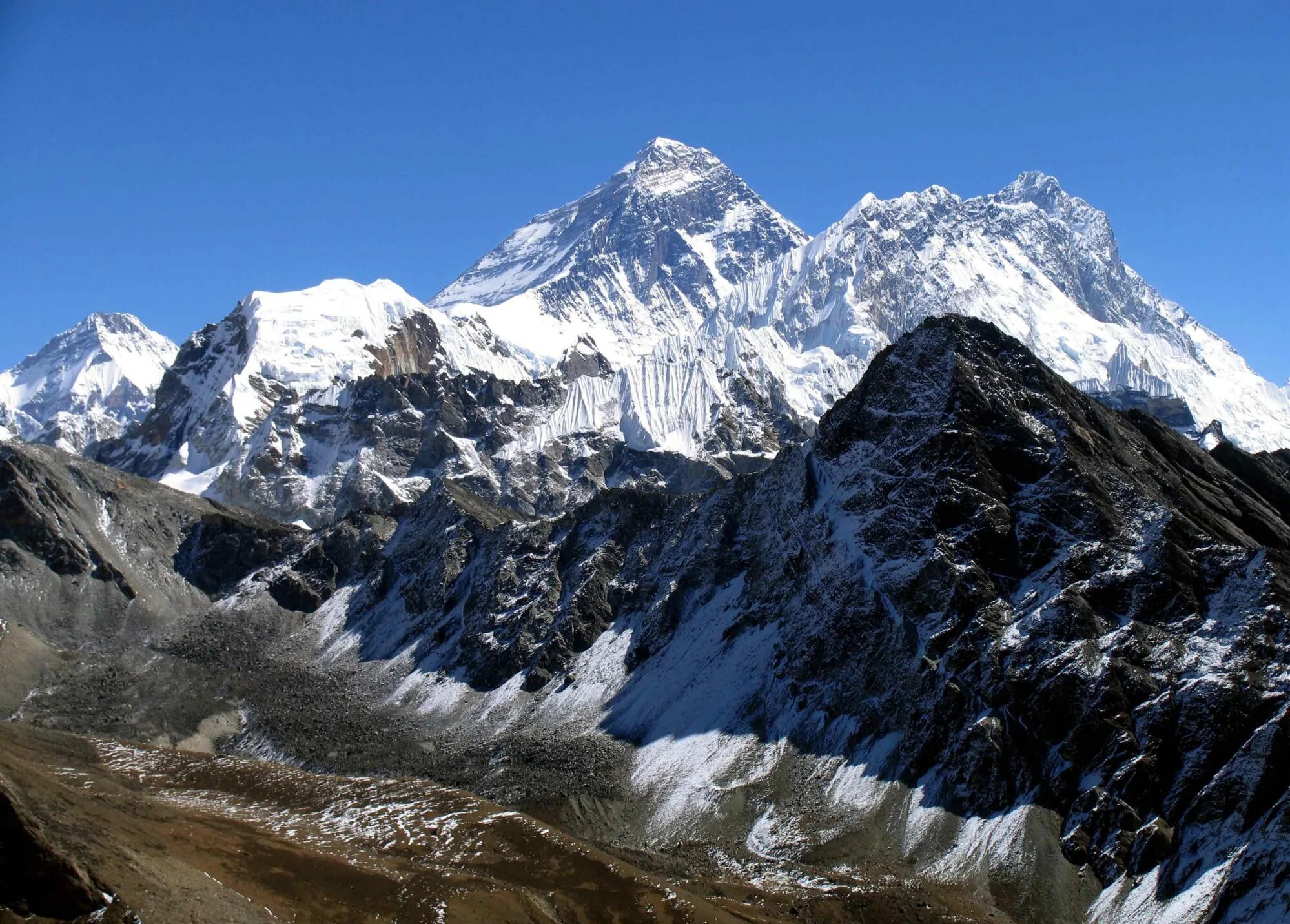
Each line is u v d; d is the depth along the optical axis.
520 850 134.00
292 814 144.00
